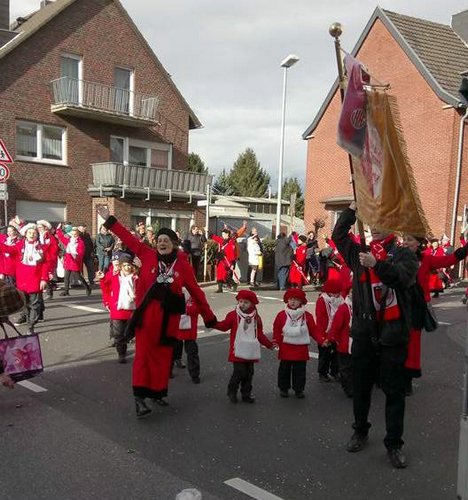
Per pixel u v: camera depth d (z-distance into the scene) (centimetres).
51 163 2486
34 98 2423
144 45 2761
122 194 2561
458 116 2398
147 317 556
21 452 470
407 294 465
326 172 2997
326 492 411
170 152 2906
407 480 435
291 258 1797
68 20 2508
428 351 922
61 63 2509
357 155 407
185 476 431
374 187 431
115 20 2656
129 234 576
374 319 459
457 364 834
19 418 552
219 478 430
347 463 465
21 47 2377
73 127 2553
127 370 739
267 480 429
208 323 610
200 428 539
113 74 2669
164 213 2747
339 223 484
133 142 2772
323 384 711
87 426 534
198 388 676
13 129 2370
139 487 411
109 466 446
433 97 2452
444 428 557
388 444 464
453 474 448
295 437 522
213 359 821
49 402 603
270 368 785
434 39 2683
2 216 2331
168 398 634
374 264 427
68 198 2542
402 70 2584
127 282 758
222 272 1672
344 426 556
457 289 1995
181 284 570
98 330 1009
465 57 2672
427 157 2480
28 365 607
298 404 625
